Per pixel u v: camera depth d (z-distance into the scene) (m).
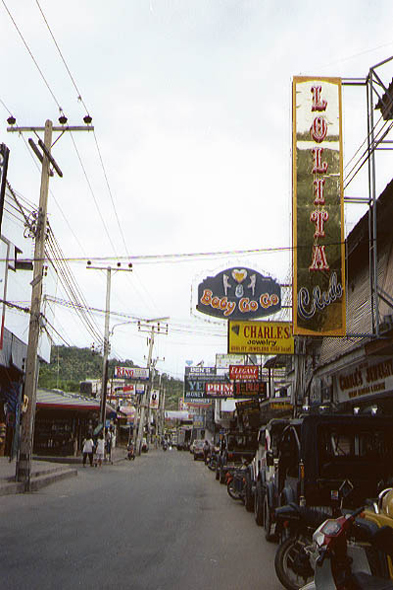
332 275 14.89
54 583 6.79
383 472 8.46
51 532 10.34
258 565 8.34
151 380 62.75
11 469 22.41
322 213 15.16
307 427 8.60
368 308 16.12
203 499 18.03
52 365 80.62
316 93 15.72
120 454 55.06
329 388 19.59
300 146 15.47
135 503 15.59
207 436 71.50
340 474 8.44
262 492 12.49
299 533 7.21
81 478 24.16
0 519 11.85
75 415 40.97
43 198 20.28
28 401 19.19
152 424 107.62
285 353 20.83
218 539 10.47
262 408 25.80
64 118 20.05
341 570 5.12
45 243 20.94
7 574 7.11
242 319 21.08
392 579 4.94
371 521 5.48
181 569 7.84
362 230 15.34
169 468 36.78
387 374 14.38
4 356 25.67
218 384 44.91
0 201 16.84
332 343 19.41
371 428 8.68
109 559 8.23
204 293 21.20
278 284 21.25
